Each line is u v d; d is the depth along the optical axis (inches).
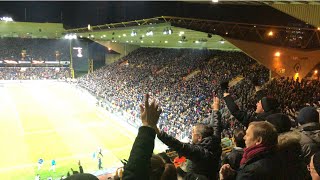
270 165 138.7
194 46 2452.0
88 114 1771.7
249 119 227.9
